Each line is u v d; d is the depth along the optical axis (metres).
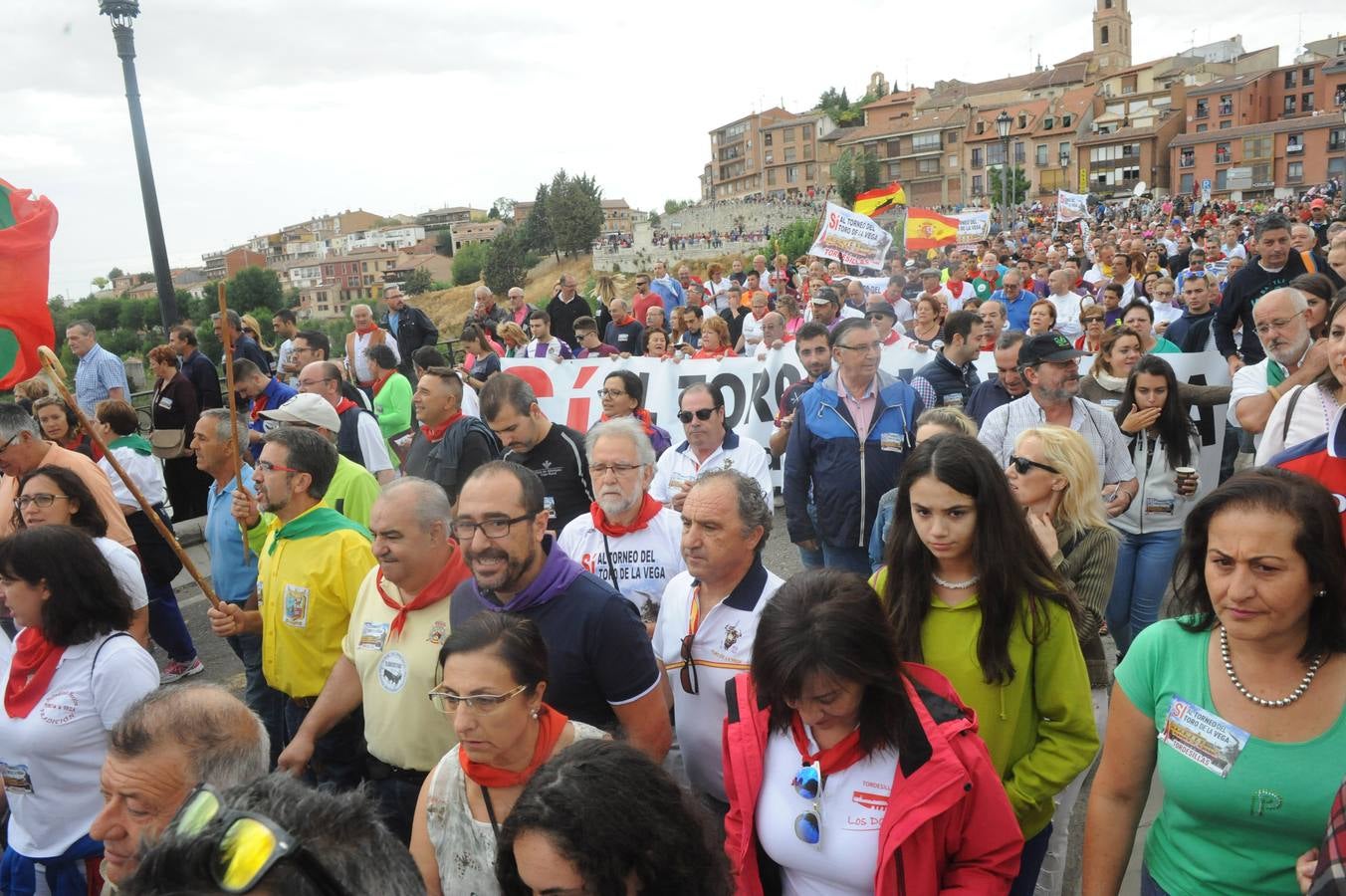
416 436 6.16
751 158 129.38
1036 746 2.81
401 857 1.62
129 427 6.30
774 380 9.04
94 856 3.23
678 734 3.37
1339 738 2.04
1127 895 3.44
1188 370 7.37
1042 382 4.59
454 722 2.34
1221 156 91.00
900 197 21.14
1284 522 2.01
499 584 3.01
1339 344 3.46
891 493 4.31
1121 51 115.62
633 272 96.19
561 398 9.30
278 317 13.21
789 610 2.18
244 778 2.38
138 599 4.12
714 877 1.76
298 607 3.94
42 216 4.76
